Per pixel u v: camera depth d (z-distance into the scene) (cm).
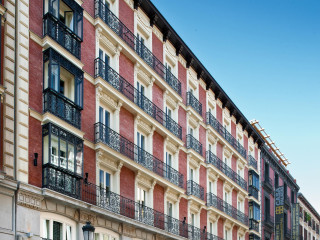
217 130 4234
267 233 5416
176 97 3516
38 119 2150
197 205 3681
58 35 2306
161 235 3034
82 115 2473
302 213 7300
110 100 2723
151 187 3031
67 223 2250
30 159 2080
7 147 1966
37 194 2055
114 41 2812
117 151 2647
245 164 4950
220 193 4203
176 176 3344
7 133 1975
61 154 2208
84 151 2455
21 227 1969
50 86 2197
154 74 3212
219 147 4328
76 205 2241
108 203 2561
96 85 2598
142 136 3094
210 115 4112
